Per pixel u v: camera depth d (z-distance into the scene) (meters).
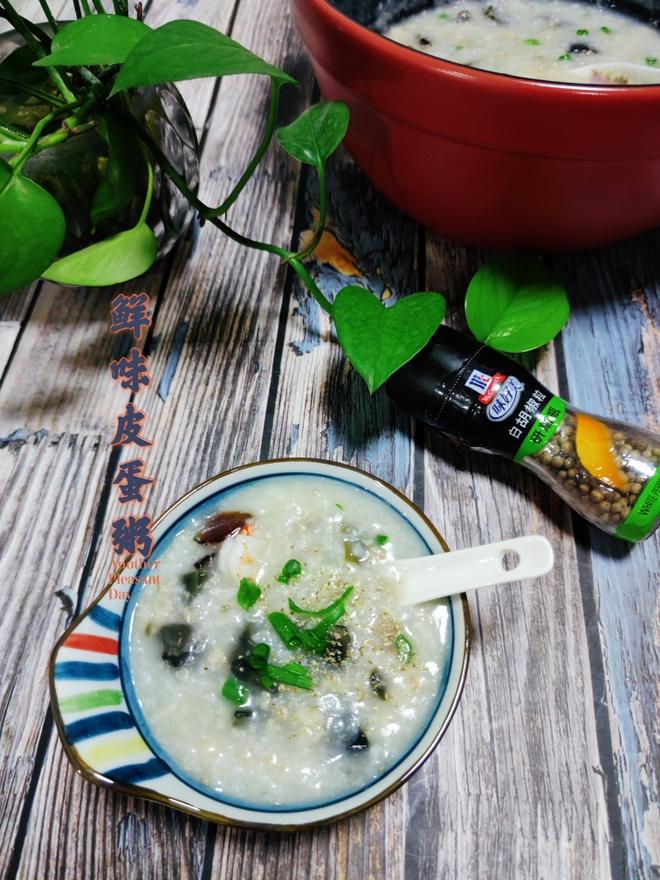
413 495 0.39
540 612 0.36
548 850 0.31
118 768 0.28
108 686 0.31
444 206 0.40
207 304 0.44
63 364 0.43
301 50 0.54
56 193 0.36
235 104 0.52
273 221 0.47
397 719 0.32
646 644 0.35
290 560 0.35
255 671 0.33
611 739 0.33
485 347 0.37
